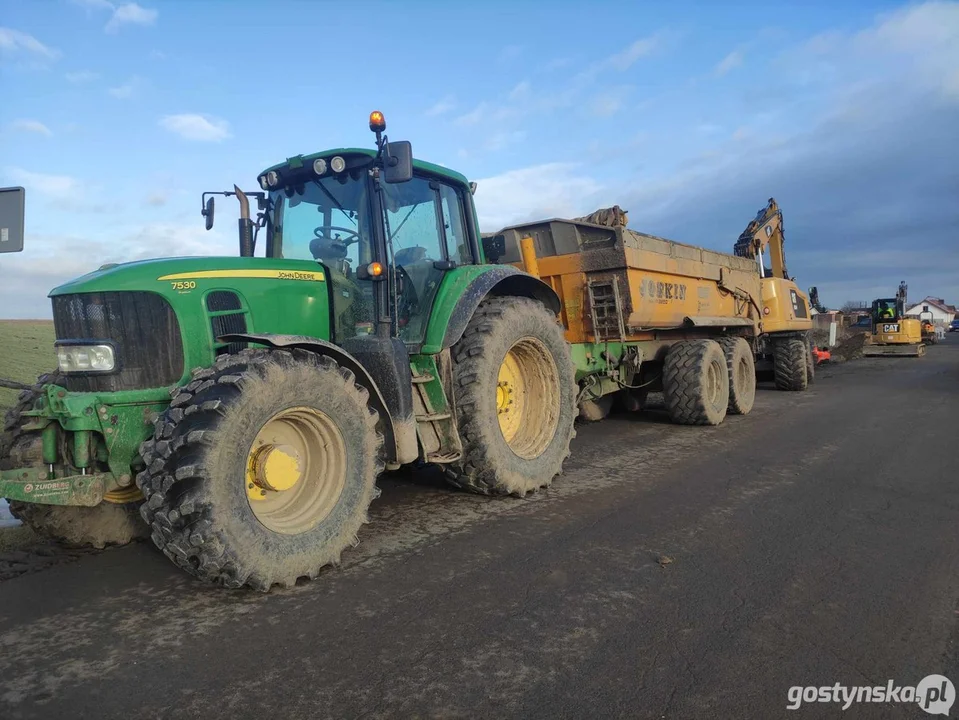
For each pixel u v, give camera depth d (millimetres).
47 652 2902
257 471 3539
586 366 7254
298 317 4387
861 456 6695
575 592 3482
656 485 5648
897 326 25125
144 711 2461
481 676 2686
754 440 7633
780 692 2576
